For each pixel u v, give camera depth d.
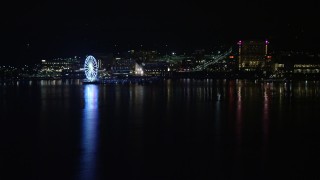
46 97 118.44
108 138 50.50
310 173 36.00
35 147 45.53
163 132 54.38
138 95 124.25
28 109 84.38
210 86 188.38
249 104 93.00
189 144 46.72
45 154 42.44
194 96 119.00
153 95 123.75
